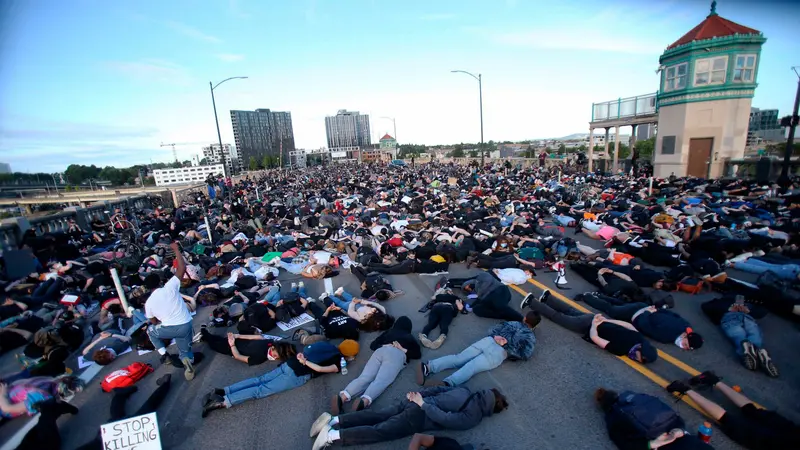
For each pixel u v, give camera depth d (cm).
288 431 419
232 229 1505
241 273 881
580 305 676
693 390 417
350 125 19225
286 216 1706
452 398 411
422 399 403
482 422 414
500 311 630
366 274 879
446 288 721
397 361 484
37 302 755
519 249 938
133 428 383
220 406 453
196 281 924
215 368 551
